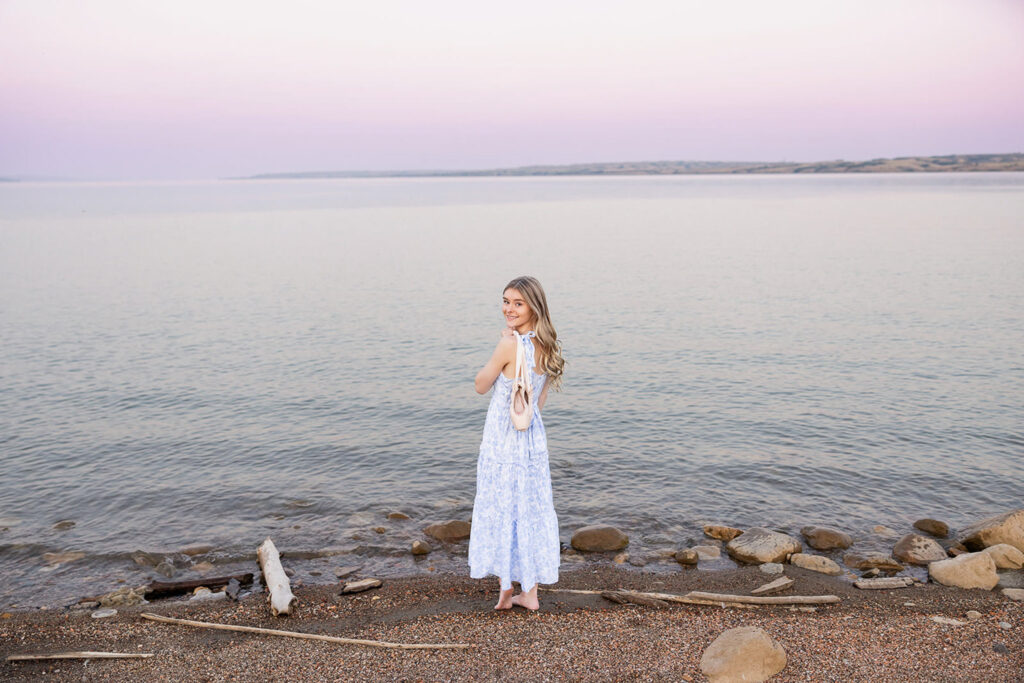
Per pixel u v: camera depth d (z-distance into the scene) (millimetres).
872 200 91375
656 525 7215
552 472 8625
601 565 6316
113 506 7656
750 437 9773
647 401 11547
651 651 4316
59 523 7215
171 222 66062
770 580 5914
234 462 8969
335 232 53312
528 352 4535
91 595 5785
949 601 5324
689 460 8961
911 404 11172
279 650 4465
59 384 12695
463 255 36531
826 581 5855
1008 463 8719
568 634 4602
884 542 6828
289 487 8180
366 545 6742
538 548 4848
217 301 22422
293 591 5684
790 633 4598
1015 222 51625
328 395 12031
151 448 9461
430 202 115500
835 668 4043
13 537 6910
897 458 8945
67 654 4395
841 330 17141
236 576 6008
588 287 25047
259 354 15227
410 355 15133
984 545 6473
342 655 4352
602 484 8258
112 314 20078
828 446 9391
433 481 8383
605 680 3932
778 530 7098
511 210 84750
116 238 47938
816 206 81312
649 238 45562
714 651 4094
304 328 18141
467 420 10680
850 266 29469
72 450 9359
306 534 6992
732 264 31172
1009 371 13102
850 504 7691
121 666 4266
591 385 12555
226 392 12195
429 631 4711
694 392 12039
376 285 25922
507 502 4746
